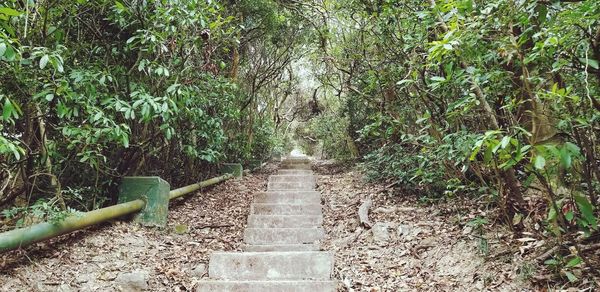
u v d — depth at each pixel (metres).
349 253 3.71
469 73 2.47
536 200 3.00
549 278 2.36
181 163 5.81
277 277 3.30
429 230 3.70
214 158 5.79
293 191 5.79
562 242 2.40
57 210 2.87
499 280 2.55
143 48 3.77
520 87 2.29
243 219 5.01
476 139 2.54
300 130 16.78
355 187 5.98
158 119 4.44
